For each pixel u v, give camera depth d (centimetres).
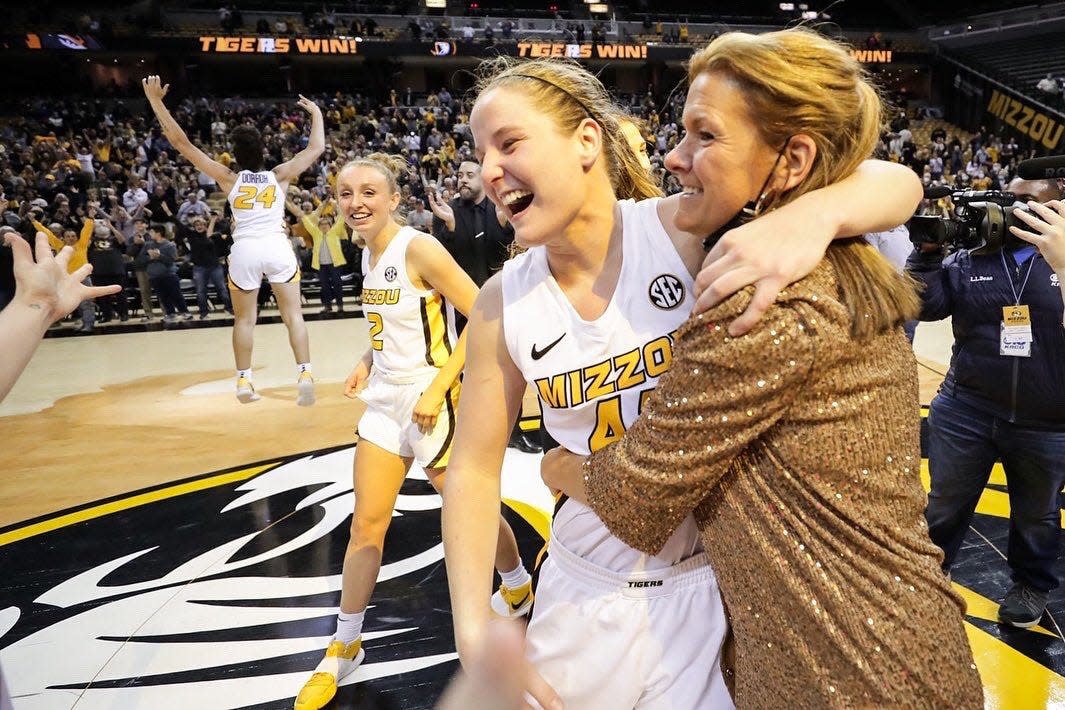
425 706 248
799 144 96
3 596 324
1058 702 237
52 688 262
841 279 95
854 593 91
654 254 118
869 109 99
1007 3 2364
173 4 2361
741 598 99
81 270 142
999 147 1925
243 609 310
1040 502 262
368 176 263
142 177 1522
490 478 136
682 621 128
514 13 2562
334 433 536
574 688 133
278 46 2150
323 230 1073
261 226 574
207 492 433
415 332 261
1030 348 244
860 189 98
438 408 250
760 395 89
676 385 95
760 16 2645
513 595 292
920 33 2545
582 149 114
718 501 100
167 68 2202
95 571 344
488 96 112
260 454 496
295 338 584
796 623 94
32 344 133
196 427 559
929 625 92
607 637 130
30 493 438
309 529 382
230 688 261
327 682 250
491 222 492
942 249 241
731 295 90
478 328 133
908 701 90
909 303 98
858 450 92
